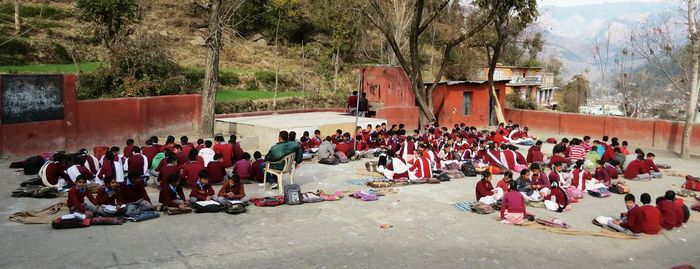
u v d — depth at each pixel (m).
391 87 27.52
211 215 11.31
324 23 44.44
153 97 20.48
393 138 19.69
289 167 13.50
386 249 9.58
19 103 16.08
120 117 19.16
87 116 18.06
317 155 18.67
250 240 9.77
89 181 12.81
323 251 9.34
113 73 22.83
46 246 8.96
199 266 8.41
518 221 11.28
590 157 17.05
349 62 44.16
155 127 20.64
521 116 29.78
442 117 29.39
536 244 10.16
